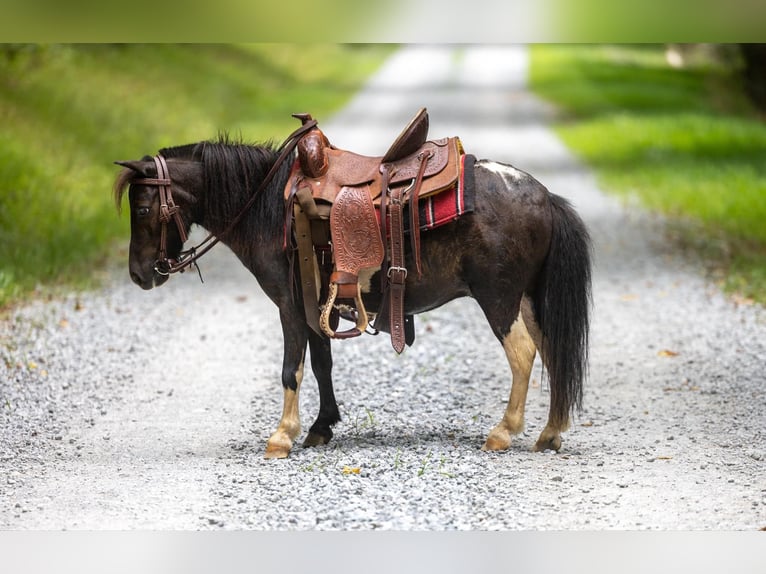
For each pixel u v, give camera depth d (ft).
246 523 27.73
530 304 33.09
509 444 33.63
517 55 264.11
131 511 28.71
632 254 71.72
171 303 58.70
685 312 55.01
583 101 176.96
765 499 29.09
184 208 33.12
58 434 36.58
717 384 42.24
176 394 41.81
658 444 34.65
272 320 55.01
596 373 44.55
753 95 169.07
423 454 33.40
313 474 31.63
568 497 29.35
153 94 128.88
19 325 51.03
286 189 32.58
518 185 32.17
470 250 31.78
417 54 269.64
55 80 108.88
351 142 126.52
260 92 173.68
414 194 31.48
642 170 109.09
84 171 85.20
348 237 31.60
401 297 32.04
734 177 99.55
